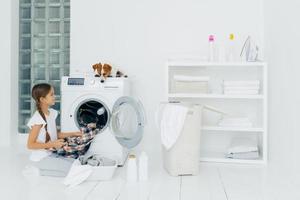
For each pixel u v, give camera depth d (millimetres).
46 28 4266
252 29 3850
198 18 3910
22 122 4355
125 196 2434
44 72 4297
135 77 3994
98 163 2916
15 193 2484
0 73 4191
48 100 3041
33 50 4289
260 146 3691
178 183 2770
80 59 4047
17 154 3797
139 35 3984
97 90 3328
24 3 4297
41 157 2982
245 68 3883
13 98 4234
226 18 3877
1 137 4207
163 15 3953
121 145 3309
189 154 3004
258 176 2971
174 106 2967
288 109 2879
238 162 3443
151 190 2580
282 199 2375
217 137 3936
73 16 4035
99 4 4012
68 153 3102
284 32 2996
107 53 4020
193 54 3920
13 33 4215
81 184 2713
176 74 3957
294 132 2723
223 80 3686
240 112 3891
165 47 3959
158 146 3973
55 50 4262
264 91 3395
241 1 3855
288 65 2879
